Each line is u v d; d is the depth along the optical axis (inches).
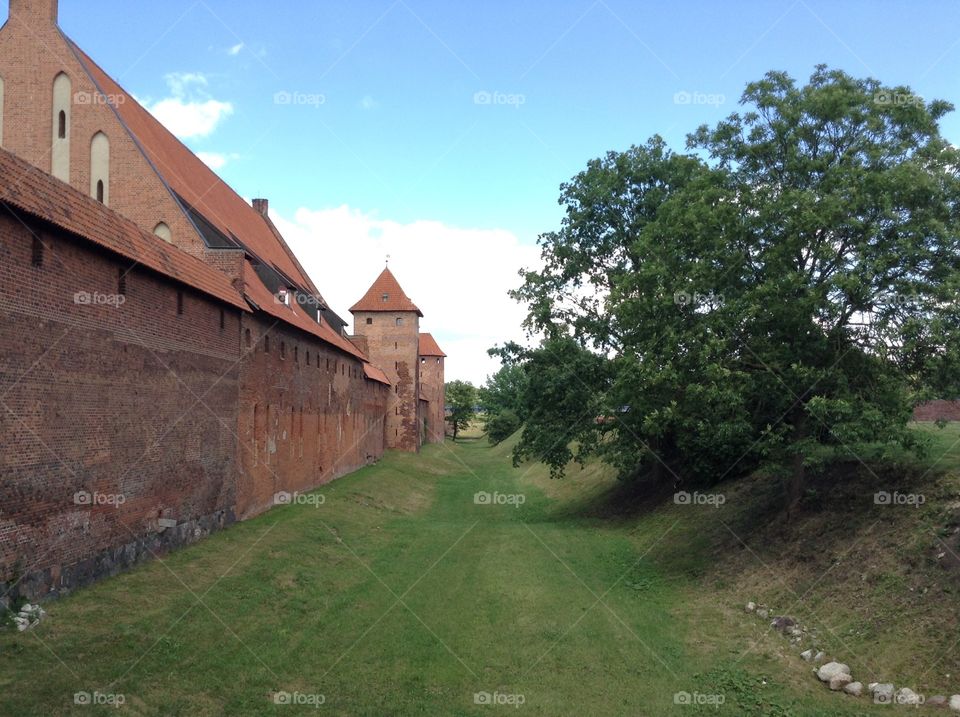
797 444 677.9
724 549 799.7
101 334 602.9
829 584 606.9
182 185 1195.9
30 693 393.7
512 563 871.7
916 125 660.1
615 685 496.7
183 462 773.3
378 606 671.8
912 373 647.8
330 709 445.7
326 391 1539.1
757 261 703.1
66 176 1087.0
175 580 641.6
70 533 558.9
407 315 2866.6
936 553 550.6
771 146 714.2
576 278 1251.2
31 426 508.7
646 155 1169.4
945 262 620.7
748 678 500.4
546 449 1248.8
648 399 857.5
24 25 1088.2
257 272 1244.5
